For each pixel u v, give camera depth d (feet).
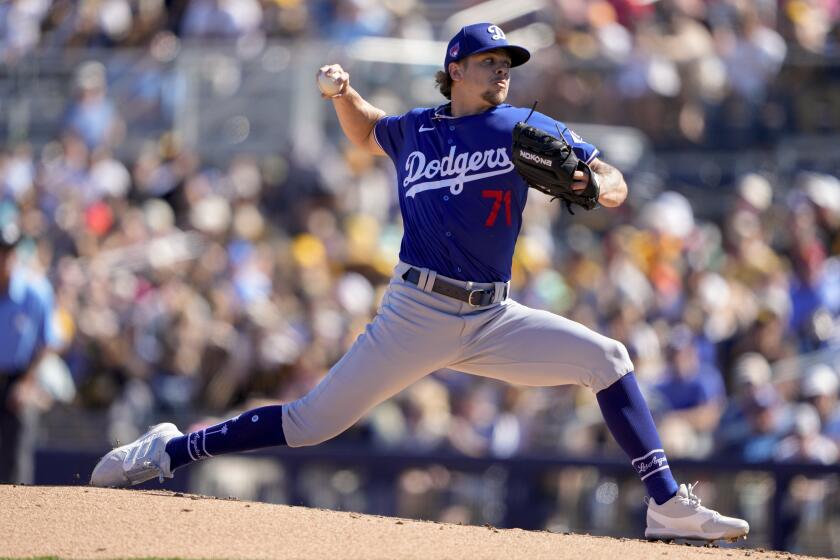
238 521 56.70
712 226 137.28
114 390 116.67
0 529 54.65
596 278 124.06
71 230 142.82
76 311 122.52
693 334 113.09
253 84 151.43
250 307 119.34
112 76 157.69
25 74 159.63
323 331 118.32
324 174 140.56
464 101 56.39
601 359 57.21
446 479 103.14
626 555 53.78
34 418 111.14
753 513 97.76
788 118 140.97
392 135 58.39
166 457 60.64
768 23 144.77
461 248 55.57
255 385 113.19
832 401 105.50
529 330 57.11
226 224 134.41
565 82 142.61
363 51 147.02
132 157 154.10
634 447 58.13
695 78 141.69
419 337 56.29
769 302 116.67
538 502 101.40
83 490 61.36
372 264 132.05
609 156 140.56
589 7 146.41
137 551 51.39
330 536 54.80
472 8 154.20
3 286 98.99
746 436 104.83
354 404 57.52
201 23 157.99
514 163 54.44
